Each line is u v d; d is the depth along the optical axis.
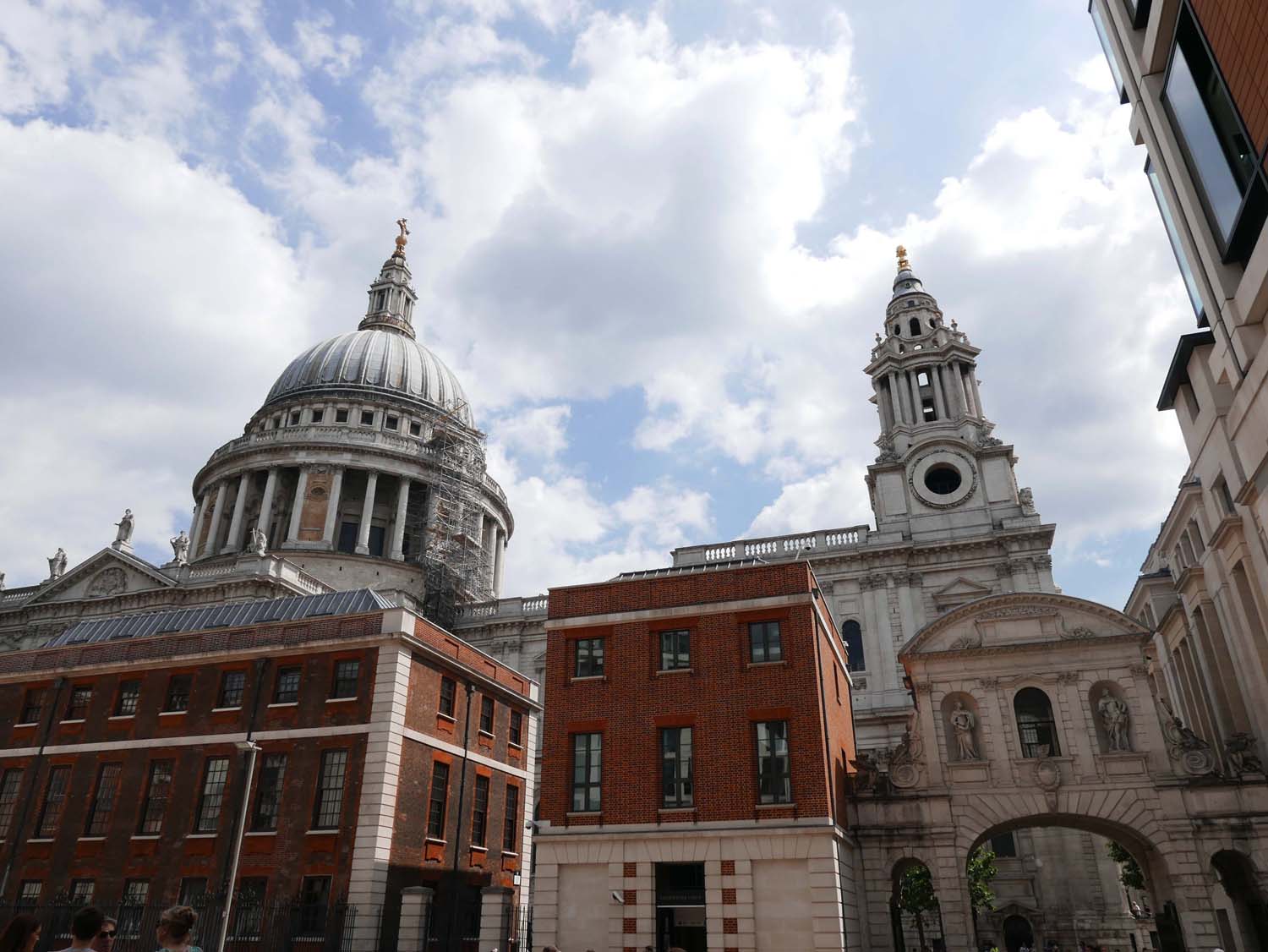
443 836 38.53
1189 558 44.34
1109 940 49.31
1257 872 30.48
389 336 109.81
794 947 28.27
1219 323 22.02
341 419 98.12
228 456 90.94
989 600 36.19
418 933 32.34
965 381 72.12
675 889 30.69
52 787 39.72
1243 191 19.44
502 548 103.44
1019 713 35.34
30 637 73.75
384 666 37.44
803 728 31.12
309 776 36.06
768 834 29.73
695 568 52.00
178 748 38.41
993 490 64.69
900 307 76.50
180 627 44.84
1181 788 31.94
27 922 8.70
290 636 39.69
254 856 35.06
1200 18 19.58
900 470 67.31
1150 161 24.48
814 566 64.56
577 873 31.22
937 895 32.88
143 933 34.25
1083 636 34.72
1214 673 39.72
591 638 34.91
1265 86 17.23
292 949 32.69
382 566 85.31
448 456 94.25
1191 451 30.97
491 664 45.22
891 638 60.81
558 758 33.03
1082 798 32.72
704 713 32.22
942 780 34.09
